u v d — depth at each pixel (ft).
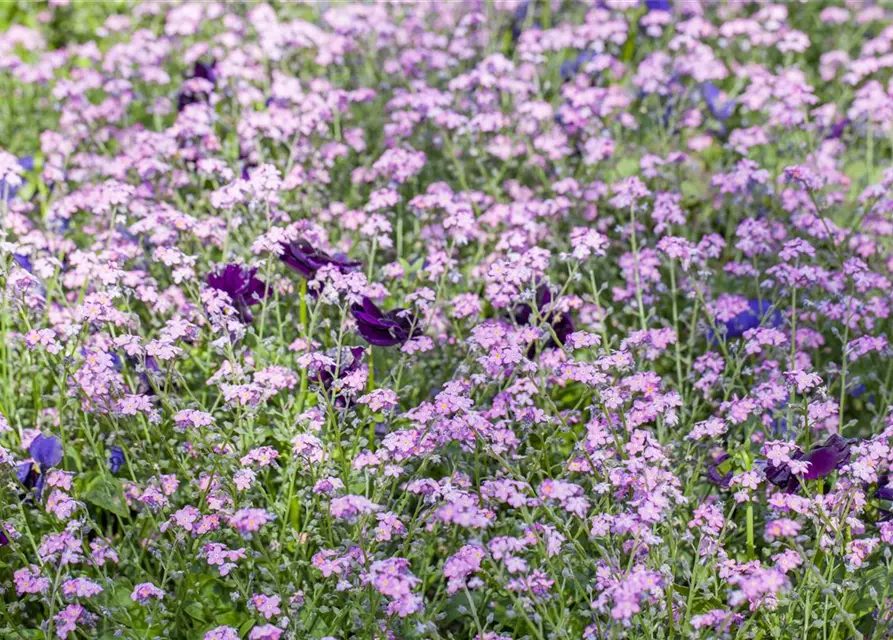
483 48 26.99
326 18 25.38
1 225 18.58
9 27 30.42
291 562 13.50
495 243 19.81
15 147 24.77
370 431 15.33
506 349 14.35
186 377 16.40
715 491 15.15
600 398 13.98
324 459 14.02
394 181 19.65
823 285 17.15
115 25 27.61
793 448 13.17
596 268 19.75
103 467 15.01
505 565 12.93
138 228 17.21
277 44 24.63
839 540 12.76
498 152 21.26
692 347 17.66
